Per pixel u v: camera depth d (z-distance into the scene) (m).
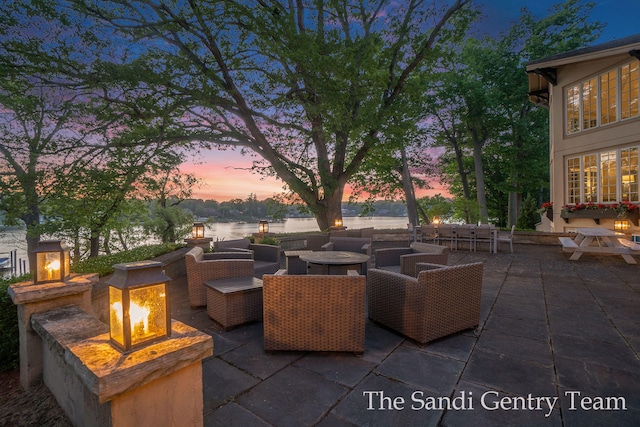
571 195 12.30
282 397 2.47
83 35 8.77
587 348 3.30
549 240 11.40
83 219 9.12
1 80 8.41
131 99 10.25
